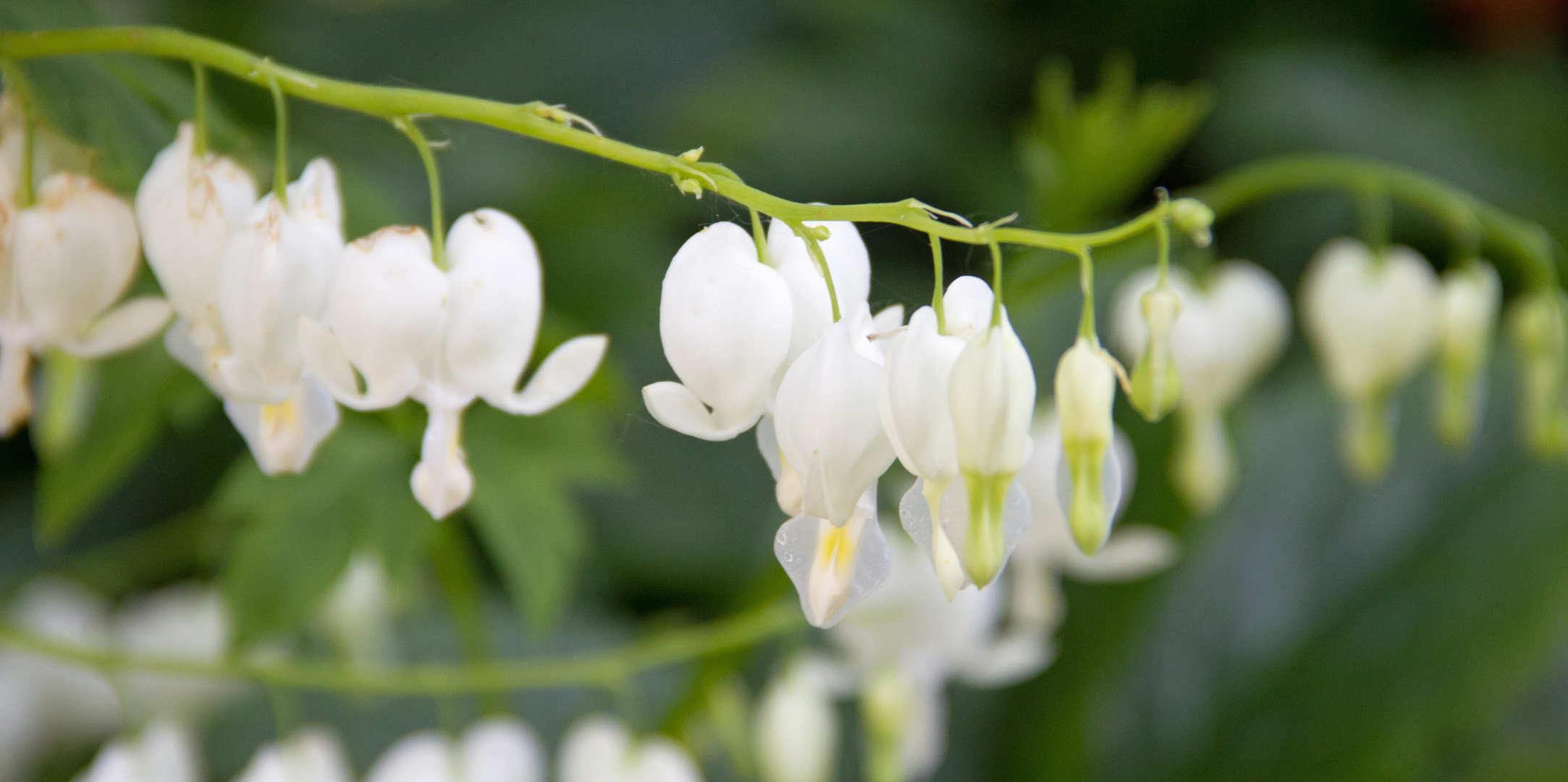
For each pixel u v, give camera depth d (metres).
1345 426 0.74
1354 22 1.30
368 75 1.25
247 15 1.12
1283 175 0.53
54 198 0.44
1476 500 0.69
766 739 0.53
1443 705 0.63
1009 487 0.42
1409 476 0.71
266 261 0.43
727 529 0.94
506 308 0.43
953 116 1.24
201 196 0.43
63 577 0.63
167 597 0.69
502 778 0.52
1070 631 0.73
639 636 0.79
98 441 0.51
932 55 1.27
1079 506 0.42
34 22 0.48
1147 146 0.54
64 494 0.51
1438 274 1.09
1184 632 0.71
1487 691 0.63
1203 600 0.71
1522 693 0.83
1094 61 1.30
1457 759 0.75
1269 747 0.66
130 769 0.50
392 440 0.54
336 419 0.44
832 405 0.42
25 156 0.44
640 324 0.87
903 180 1.17
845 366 0.42
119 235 0.44
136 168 0.48
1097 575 0.53
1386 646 0.66
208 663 0.50
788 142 1.16
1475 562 0.67
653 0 1.35
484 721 0.52
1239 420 0.75
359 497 0.53
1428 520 0.69
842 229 0.43
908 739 0.54
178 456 0.91
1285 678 0.68
